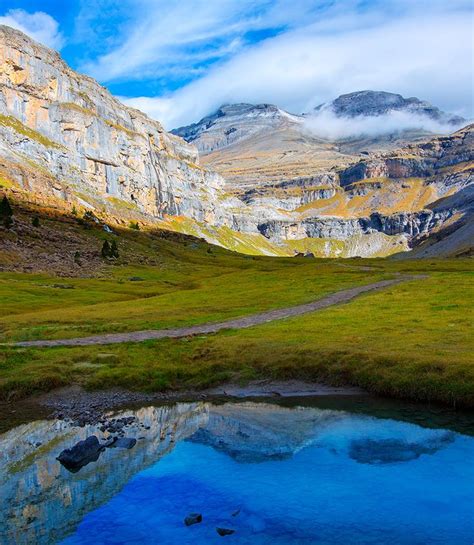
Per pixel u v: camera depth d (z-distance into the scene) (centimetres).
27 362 4319
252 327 5606
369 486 2045
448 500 1919
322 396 3516
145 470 2291
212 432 2816
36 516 1906
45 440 2775
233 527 1780
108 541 1719
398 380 3422
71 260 16050
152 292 11231
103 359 4406
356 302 7044
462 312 5597
